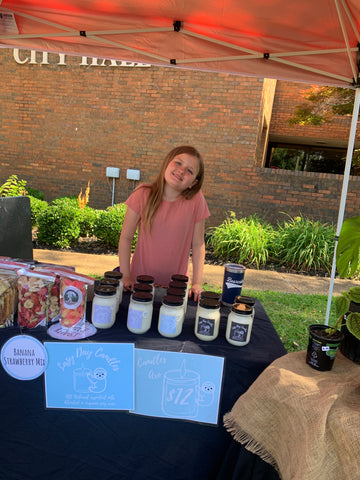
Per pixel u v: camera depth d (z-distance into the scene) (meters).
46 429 1.43
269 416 1.24
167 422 1.44
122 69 8.11
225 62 2.96
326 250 6.32
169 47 2.83
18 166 8.98
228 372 1.41
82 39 2.85
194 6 2.28
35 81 8.58
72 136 8.61
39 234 6.54
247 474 1.35
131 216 2.20
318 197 7.45
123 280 2.08
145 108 8.12
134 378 1.41
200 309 1.52
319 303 4.68
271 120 10.95
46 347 1.38
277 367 1.33
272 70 2.96
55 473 1.46
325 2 2.11
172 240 2.20
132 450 1.45
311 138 10.93
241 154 7.74
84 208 7.39
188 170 2.04
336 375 1.30
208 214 2.27
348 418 1.06
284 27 2.40
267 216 7.76
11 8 2.48
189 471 1.46
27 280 1.44
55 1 2.35
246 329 1.51
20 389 1.41
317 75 2.92
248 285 5.34
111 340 1.42
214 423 1.43
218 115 7.76
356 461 1.00
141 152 8.30
